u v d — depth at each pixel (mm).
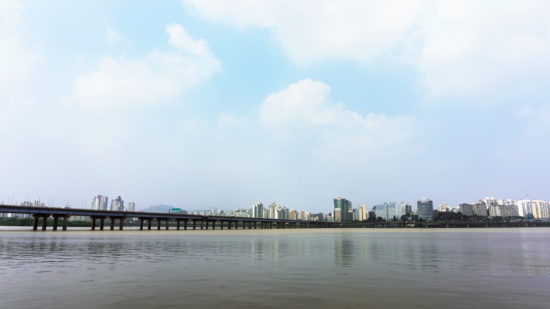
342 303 13414
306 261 28359
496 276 20375
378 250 41281
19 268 23406
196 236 92812
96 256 31969
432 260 29516
